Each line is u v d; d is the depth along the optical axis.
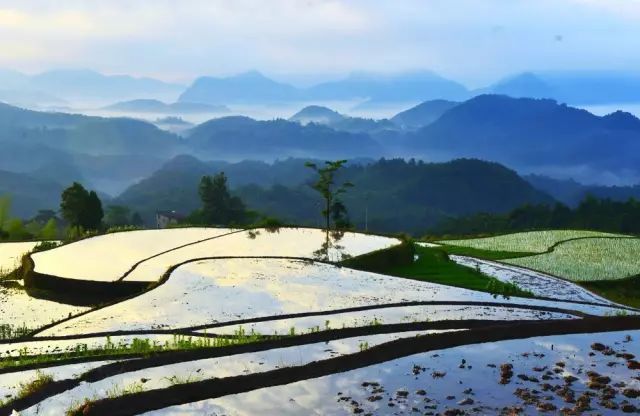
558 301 33.09
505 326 17.25
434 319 25.05
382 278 35.28
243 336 21.80
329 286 32.44
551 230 75.62
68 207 77.88
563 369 14.76
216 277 34.22
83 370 16.69
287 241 49.44
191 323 25.53
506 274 48.50
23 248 55.78
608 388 13.57
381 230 185.75
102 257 43.84
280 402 13.26
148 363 16.08
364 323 24.16
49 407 13.52
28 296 37.34
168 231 54.62
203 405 13.15
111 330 24.69
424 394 13.46
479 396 13.33
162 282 33.31
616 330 17.61
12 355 20.84
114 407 13.02
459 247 63.06
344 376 14.54
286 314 26.12
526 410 12.59
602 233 71.81
